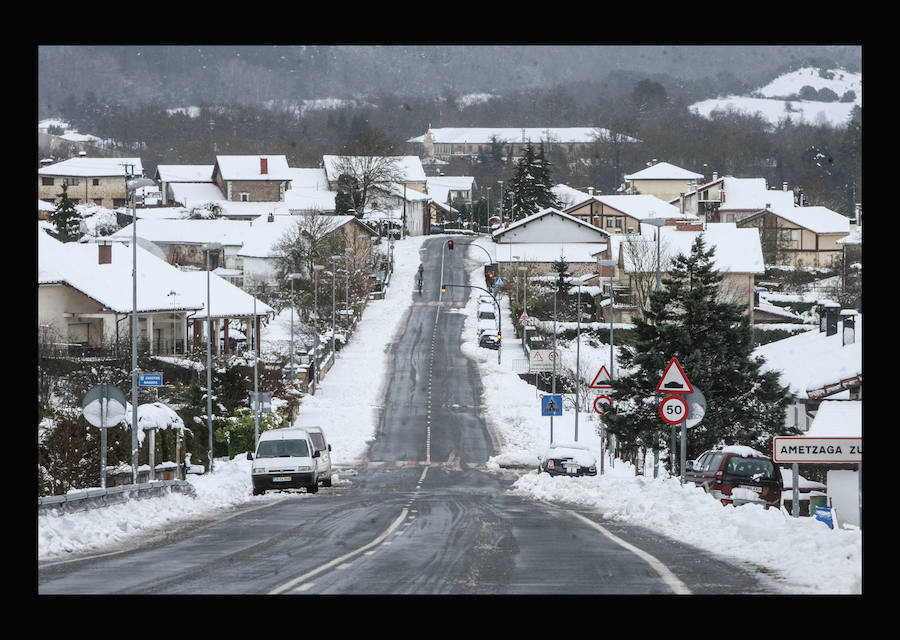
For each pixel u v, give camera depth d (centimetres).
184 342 19675
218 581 3403
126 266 19512
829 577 3384
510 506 7475
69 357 14775
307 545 4606
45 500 4988
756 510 5122
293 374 19400
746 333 11850
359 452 15625
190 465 11362
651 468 13100
